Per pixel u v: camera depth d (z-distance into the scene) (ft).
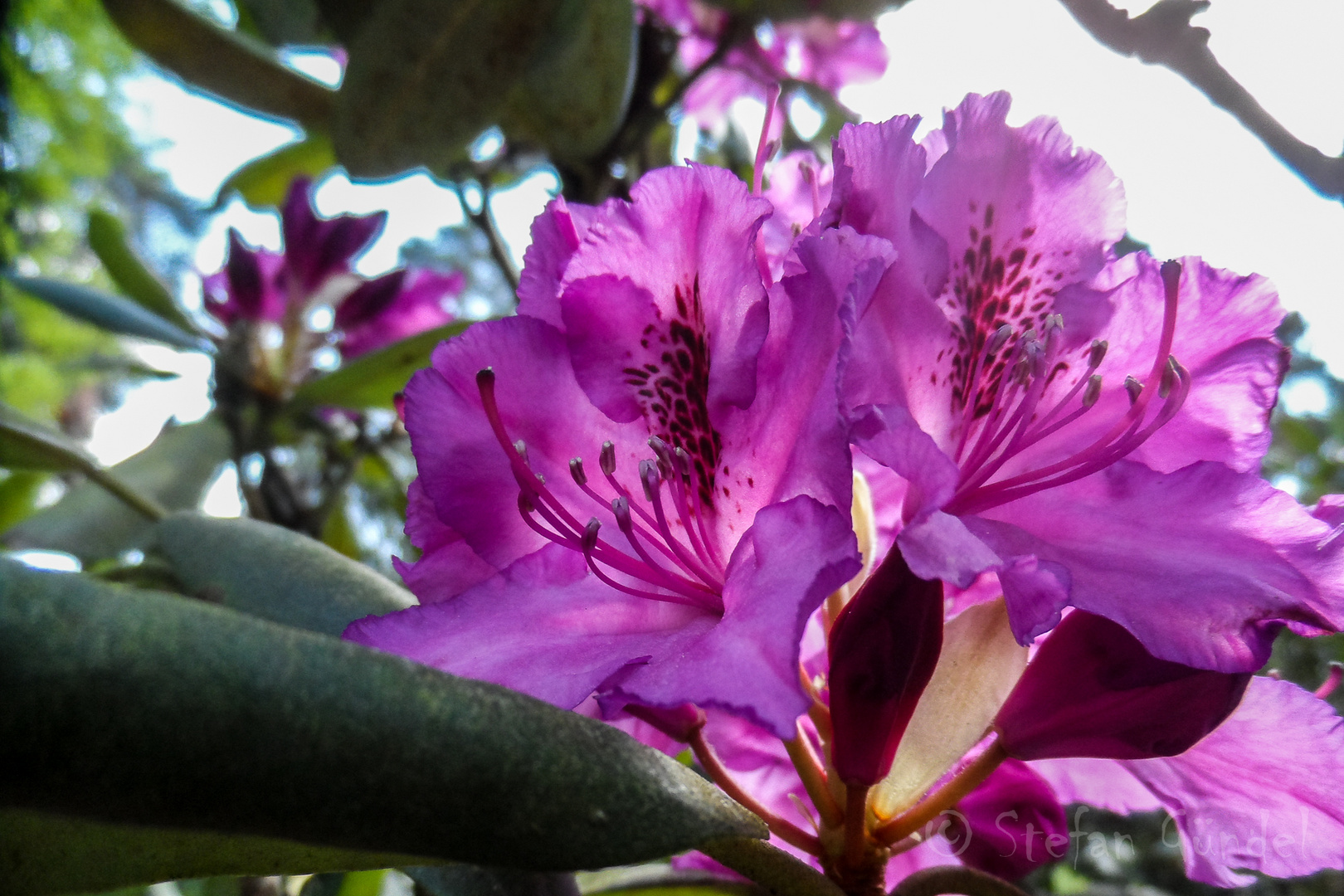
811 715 0.55
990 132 0.52
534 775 0.36
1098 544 0.47
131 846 0.43
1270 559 0.45
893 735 0.47
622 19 0.96
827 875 0.51
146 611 0.32
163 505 1.11
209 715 0.32
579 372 0.54
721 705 0.39
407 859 0.45
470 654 0.48
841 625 0.47
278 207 1.39
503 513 0.54
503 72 0.94
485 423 0.54
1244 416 0.50
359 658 0.35
